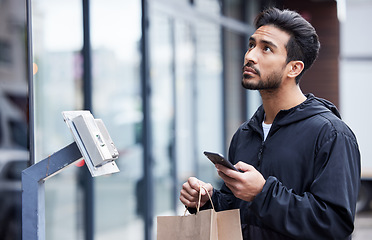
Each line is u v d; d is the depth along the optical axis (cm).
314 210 178
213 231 181
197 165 664
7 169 363
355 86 999
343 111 1004
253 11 880
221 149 751
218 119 738
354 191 182
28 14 233
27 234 186
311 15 928
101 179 476
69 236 445
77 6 441
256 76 195
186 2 629
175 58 598
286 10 203
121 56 495
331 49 930
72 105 438
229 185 183
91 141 180
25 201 187
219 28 743
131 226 516
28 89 235
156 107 552
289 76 197
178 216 187
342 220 178
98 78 466
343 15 998
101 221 477
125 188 508
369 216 877
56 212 431
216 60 732
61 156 185
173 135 594
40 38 401
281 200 179
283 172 191
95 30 462
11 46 370
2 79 363
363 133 998
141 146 526
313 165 187
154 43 543
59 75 423
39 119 402
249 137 210
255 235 195
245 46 861
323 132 187
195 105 658
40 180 187
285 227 178
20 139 368
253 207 181
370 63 995
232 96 800
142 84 523
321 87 938
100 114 470
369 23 990
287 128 195
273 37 194
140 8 515
